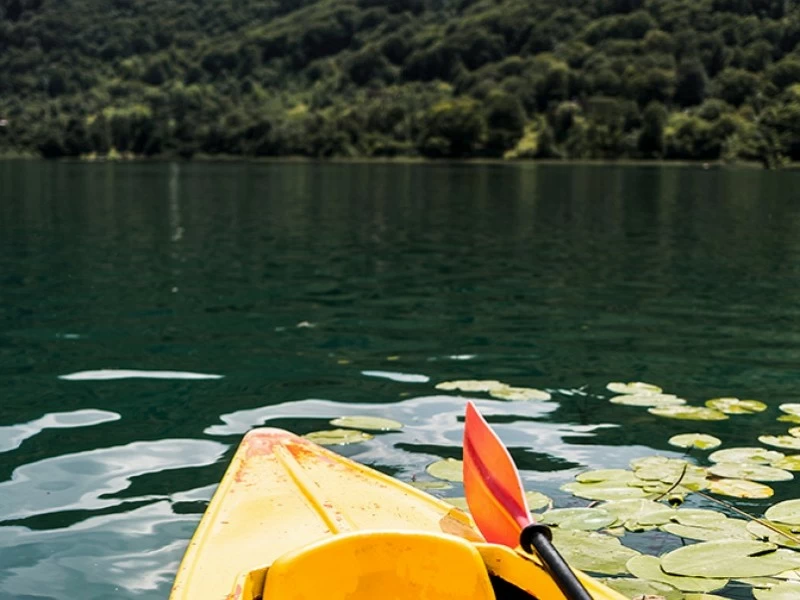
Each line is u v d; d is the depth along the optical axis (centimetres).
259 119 12656
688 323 901
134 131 13062
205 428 575
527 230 1908
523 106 11425
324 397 640
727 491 458
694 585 359
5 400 634
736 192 3591
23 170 6806
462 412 606
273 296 1046
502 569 334
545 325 888
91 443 548
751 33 11594
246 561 346
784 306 993
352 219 2188
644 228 1955
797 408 609
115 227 1934
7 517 446
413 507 396
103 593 376
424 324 888
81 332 845
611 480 475
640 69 11150
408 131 11588
